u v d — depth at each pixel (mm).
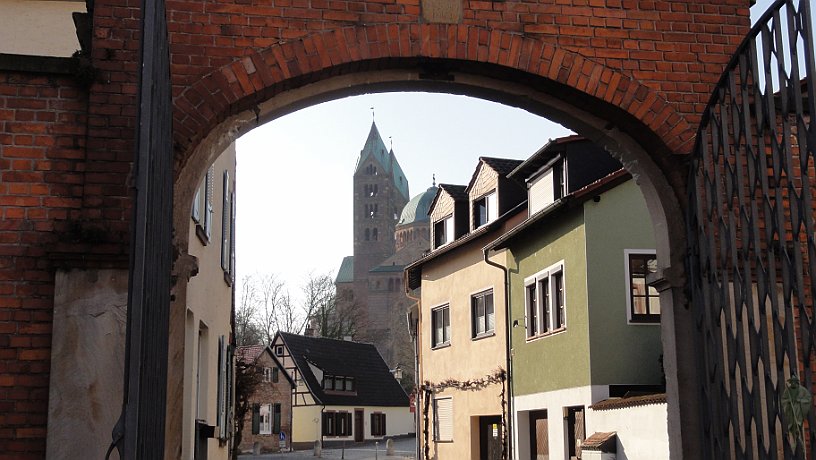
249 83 6758
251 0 6863
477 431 25406
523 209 23516
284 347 64812
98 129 6379
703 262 6953
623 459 16328
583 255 19062
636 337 18844
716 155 6809
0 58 6328
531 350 21781
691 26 7418
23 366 6023
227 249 15664
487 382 24453
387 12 6977
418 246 133000
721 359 6688
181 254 6656
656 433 14914
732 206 6516
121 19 6590
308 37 6863
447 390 27312
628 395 17797
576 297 19344
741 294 6422
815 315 5465
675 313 7297
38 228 6211
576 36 7227
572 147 20719
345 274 153875
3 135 6309
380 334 121375
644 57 7297
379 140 145750
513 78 7332
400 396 69438
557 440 20047
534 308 22000
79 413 5945
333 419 64000
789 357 5762
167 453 6391
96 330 6062
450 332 27312
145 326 4324
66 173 6324
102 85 6449
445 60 7023
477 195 26688
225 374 15305
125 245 6203
